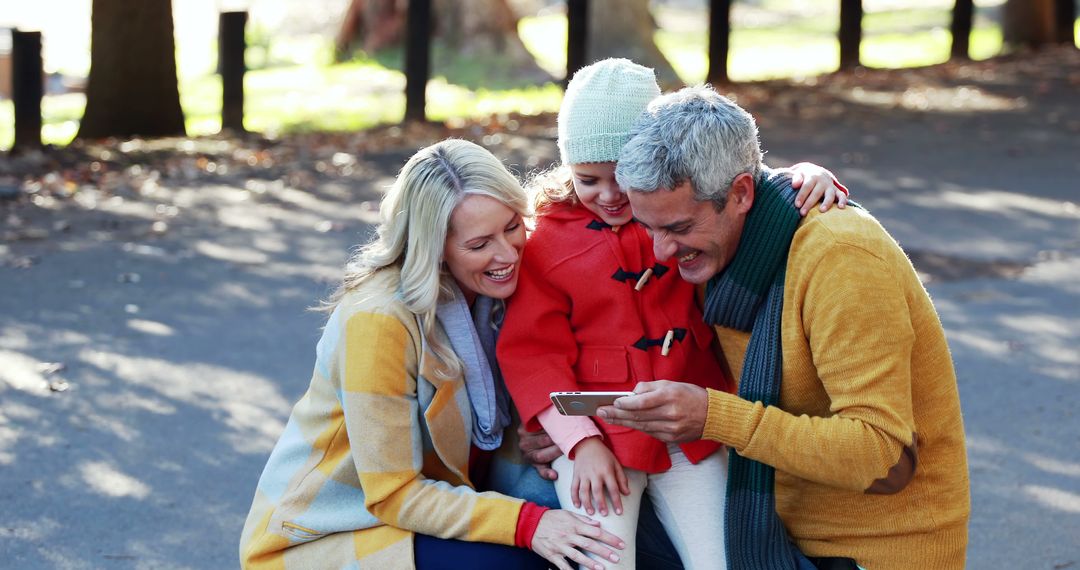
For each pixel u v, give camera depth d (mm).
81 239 7918
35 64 10516
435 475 2896
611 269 2832
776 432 2473
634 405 2486
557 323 2865
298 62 21922
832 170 9875
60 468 4656
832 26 26703
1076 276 7082
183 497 4457
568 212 2936
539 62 21500
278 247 7793
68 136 13469
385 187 3307
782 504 2766
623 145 2717
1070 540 4160
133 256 7539
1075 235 7953
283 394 5422
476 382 2830
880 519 2643
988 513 4355
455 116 13406
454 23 21156
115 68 11547
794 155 10438
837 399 2482
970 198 8961
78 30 25125
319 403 2863
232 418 5152
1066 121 11750
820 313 2477
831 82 14219
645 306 2848
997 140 11000
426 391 2754
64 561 3988
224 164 10344
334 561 2807
